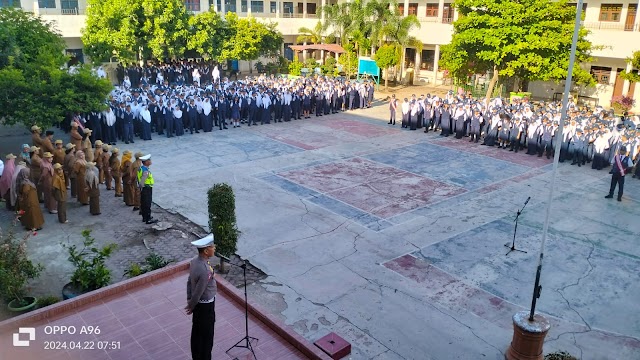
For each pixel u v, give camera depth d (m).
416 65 38.88
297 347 7.73
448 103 23.70
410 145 21.89
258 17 42.41
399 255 11.92
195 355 7.03
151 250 11.83
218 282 9.39
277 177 17.23
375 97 33.41
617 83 30.95
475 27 25.62
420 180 17.30
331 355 8.12
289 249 12.09
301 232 13.01
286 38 44.62
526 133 20.92
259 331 8.12
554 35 24.23
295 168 18.28
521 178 17.80
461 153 20.83
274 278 10.78
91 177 13.44
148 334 7.92
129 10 30.09
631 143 18.41
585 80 25.61
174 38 31.44
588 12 31.09
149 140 21.45
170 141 21.45
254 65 42.81
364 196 15.66
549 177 17.98
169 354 7.46
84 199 14.42
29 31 19.36
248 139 22.14
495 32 24.52
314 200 15.23
